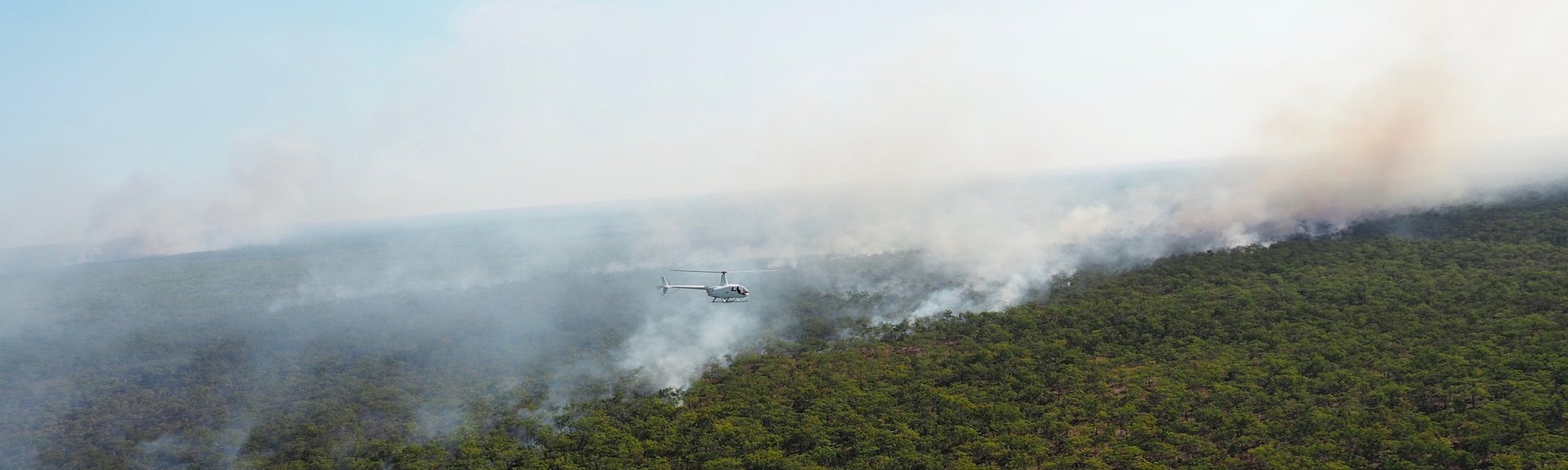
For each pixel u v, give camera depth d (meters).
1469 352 112.12
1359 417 98.38
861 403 116.44
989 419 108.75
